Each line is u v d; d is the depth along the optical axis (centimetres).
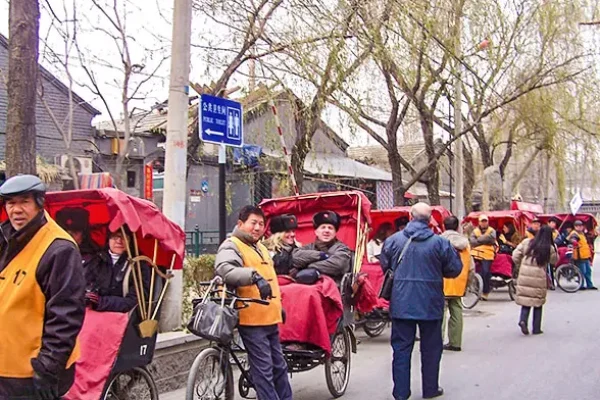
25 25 679
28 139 680
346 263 749
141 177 1667
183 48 832
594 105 2252
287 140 1381
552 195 4297
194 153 1215
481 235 1634
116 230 541
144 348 563
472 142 2795
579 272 1856
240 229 600
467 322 1309
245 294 584
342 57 1145
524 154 3266
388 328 1245
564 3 1888
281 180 1311
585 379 814
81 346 512
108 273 567
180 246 588
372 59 1316
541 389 768
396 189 1736
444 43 1512
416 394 753
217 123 800
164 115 1798
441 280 711
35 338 367
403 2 1260
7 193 363
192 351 787
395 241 716
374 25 1200
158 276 586
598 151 2498
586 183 3938
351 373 865
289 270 757
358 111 1238
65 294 364
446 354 979
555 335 1137
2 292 365
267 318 590
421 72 1636
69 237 381
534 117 2170
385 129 1723
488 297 1734
